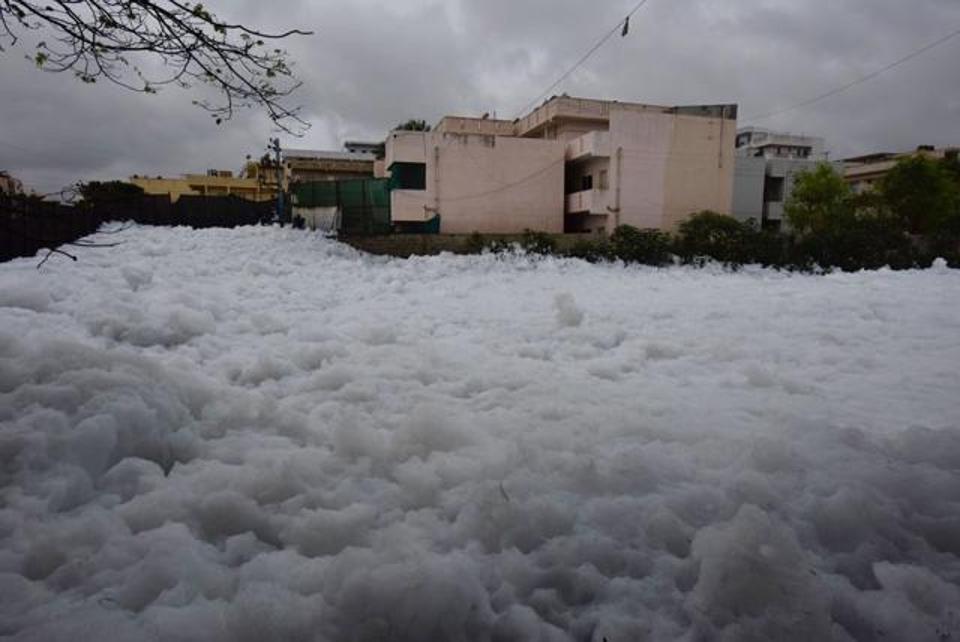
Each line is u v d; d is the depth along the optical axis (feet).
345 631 5.32
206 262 39.37
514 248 53.21
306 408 12.03
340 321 23.90
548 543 6.70
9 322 17.22
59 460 7.82
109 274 28.55
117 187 82.89
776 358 17.63
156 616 5.15
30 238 11.57
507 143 66.23
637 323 23.68
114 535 6.50
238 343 18.71
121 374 10.43
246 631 5.09
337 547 6.79
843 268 54.70
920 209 72.84
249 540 6.85
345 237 55.01
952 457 9.08
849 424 11.30
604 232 66.03
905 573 6.03
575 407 11.91
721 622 5.47
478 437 9.88
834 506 7.22
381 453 9.23
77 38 10.01
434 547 6.63
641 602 5.87
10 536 6.37
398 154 64.08
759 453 8.77
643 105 77.10
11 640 4.79
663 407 12.14
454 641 5.37
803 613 5.35
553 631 5.40
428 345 18.51
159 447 9.19
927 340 20.11
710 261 54.54
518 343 19.49
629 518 7.34
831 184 73.26
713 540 6.23
